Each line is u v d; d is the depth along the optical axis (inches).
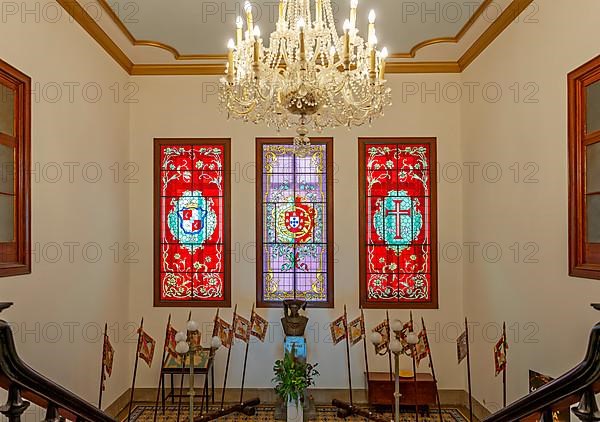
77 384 175.8
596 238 132.3
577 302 136.4
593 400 45.3
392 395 212.2
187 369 212.1
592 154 134.6
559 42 146.3
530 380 163.2
